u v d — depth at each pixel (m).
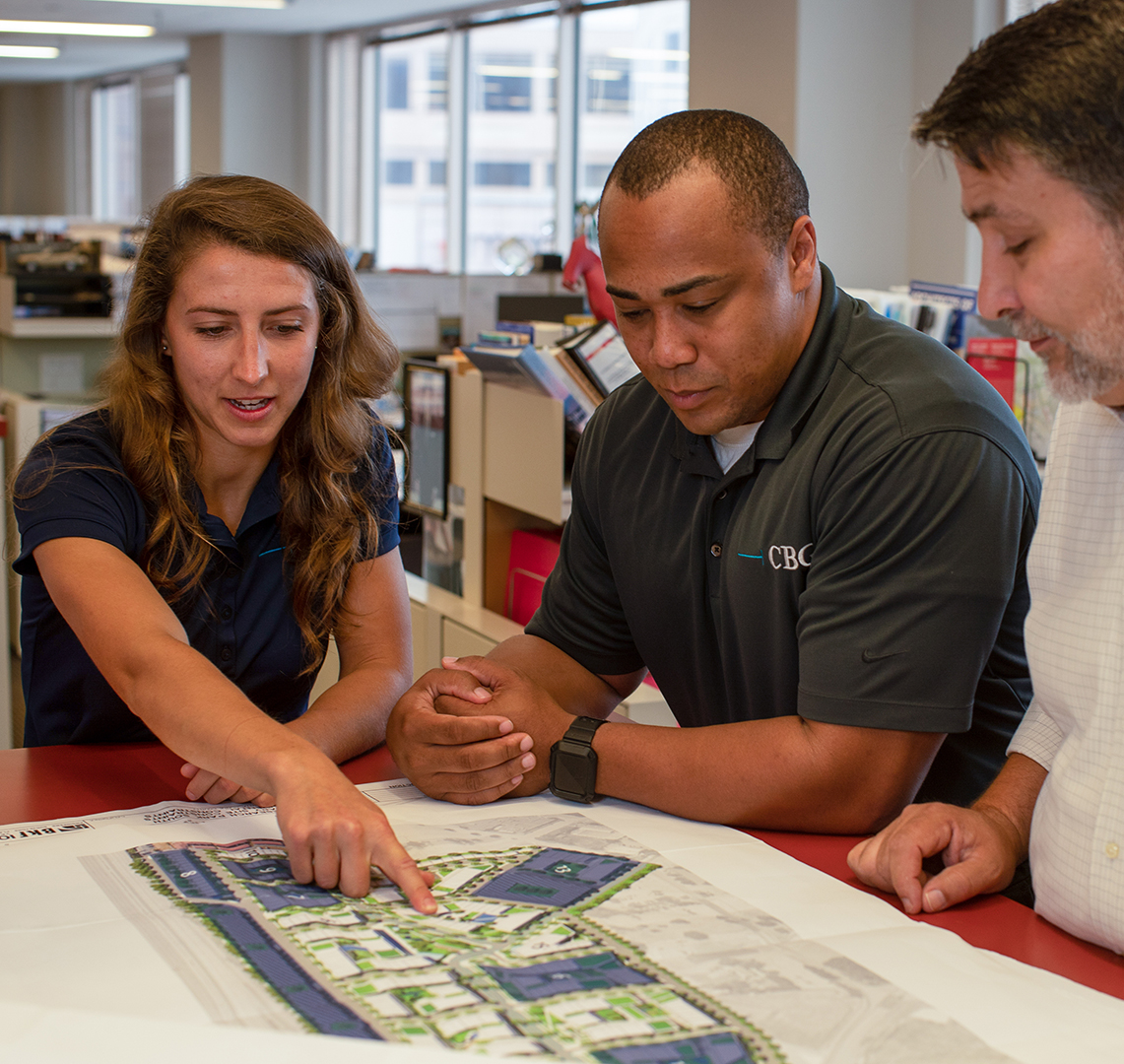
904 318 2.84
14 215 15.56
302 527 1.37
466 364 2.52
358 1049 0.62
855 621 1.05
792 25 4.54
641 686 1.96
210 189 1.21
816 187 4.63
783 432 1.15
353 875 0.86
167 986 0.71
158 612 1.11
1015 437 1.10
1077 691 0.89
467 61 9.01
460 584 2.60
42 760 1.21
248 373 1.17
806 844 1.02
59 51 11.88
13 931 0.79
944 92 0.79
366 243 10.20
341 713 1.26
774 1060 0.65
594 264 2.86
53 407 3.49
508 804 1.09
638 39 7.49
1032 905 1.07
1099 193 0.73
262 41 10.33
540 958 0.76
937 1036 0.67
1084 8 0.72
